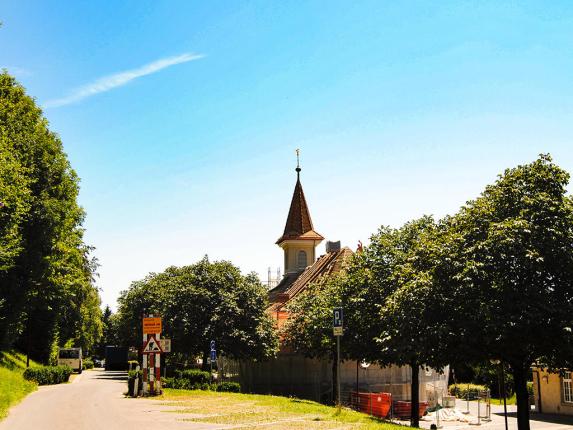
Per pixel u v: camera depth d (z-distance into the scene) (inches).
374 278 1074.1
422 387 1711.4
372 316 1056.2
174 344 1657.2
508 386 2049.7
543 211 742.5
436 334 753.6
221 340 1622.8
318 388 1647.4
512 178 792.9
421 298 792.9
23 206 1225.4
